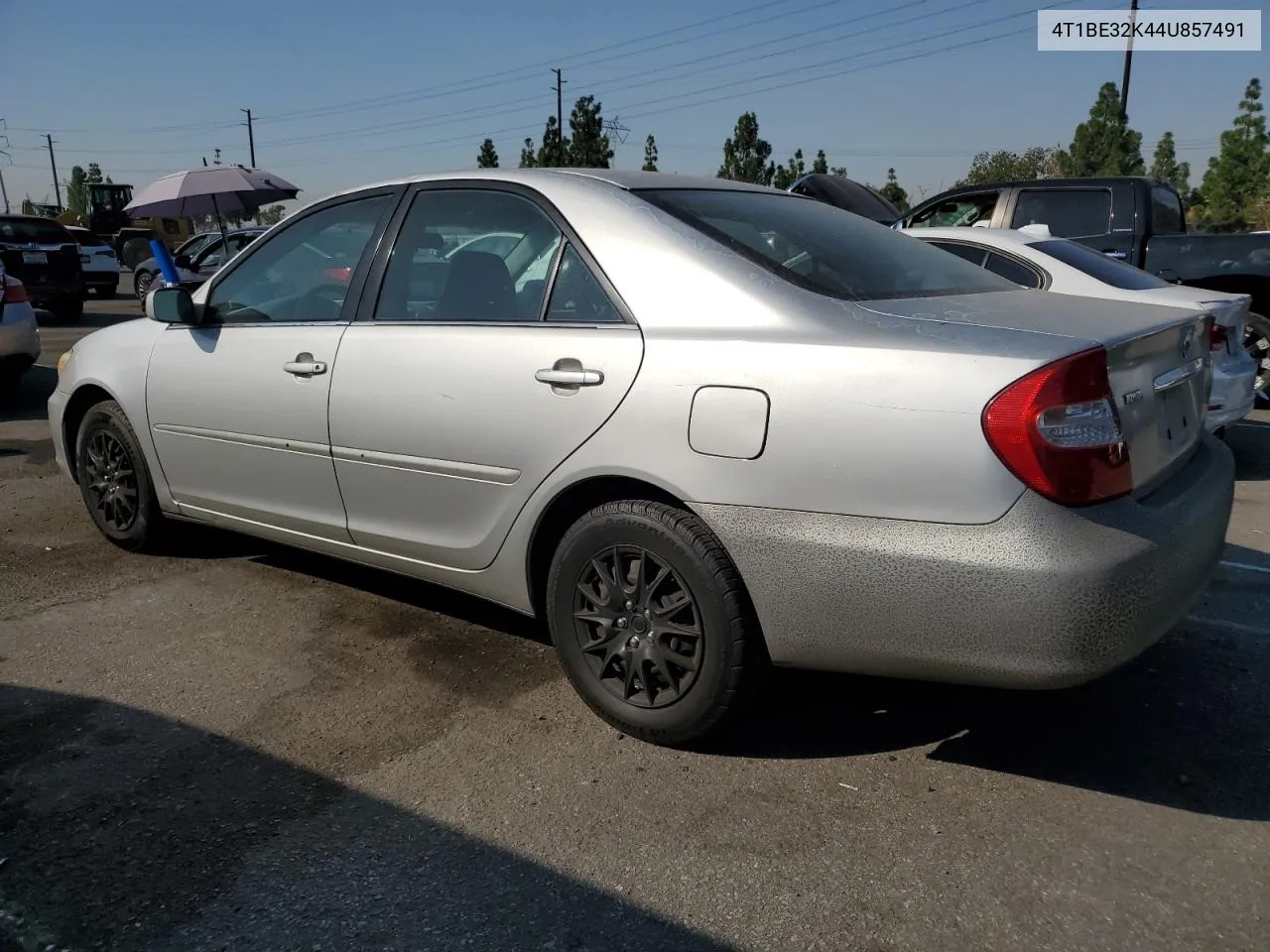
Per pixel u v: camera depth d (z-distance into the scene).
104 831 2.53
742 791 2.73
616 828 2.56
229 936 2.16
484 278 3.26
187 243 17.22
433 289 3.39
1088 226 8.13
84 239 21.23
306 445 3.64
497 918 2.22
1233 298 6.02
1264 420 8.02
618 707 2.99
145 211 13.80
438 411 3.21
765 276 2.78
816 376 2.52
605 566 2.96
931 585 2.40
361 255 3.62
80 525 5.12
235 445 3.92
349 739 3.00
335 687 3.34
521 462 3.04
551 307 3.07
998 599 2.33
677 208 3.09
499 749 2.95
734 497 2.62
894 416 2.42
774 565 2.60
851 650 2.57
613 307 2.93
